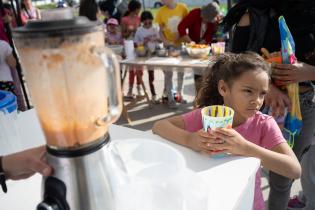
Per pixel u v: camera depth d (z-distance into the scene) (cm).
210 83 125
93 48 47
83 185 56
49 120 52
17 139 100
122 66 286
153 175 69
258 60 107
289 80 125
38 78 48
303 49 135
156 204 64
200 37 342
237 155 93
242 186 79
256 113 113
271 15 136
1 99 99
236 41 146
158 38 351
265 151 94
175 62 273
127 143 82
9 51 268
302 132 144
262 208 110
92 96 51
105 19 465
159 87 439
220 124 88
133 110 367
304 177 164
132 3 411
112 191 61
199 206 69
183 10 364
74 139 54
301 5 129
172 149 76
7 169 70
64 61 46
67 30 45
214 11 321
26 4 380
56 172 57
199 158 93
